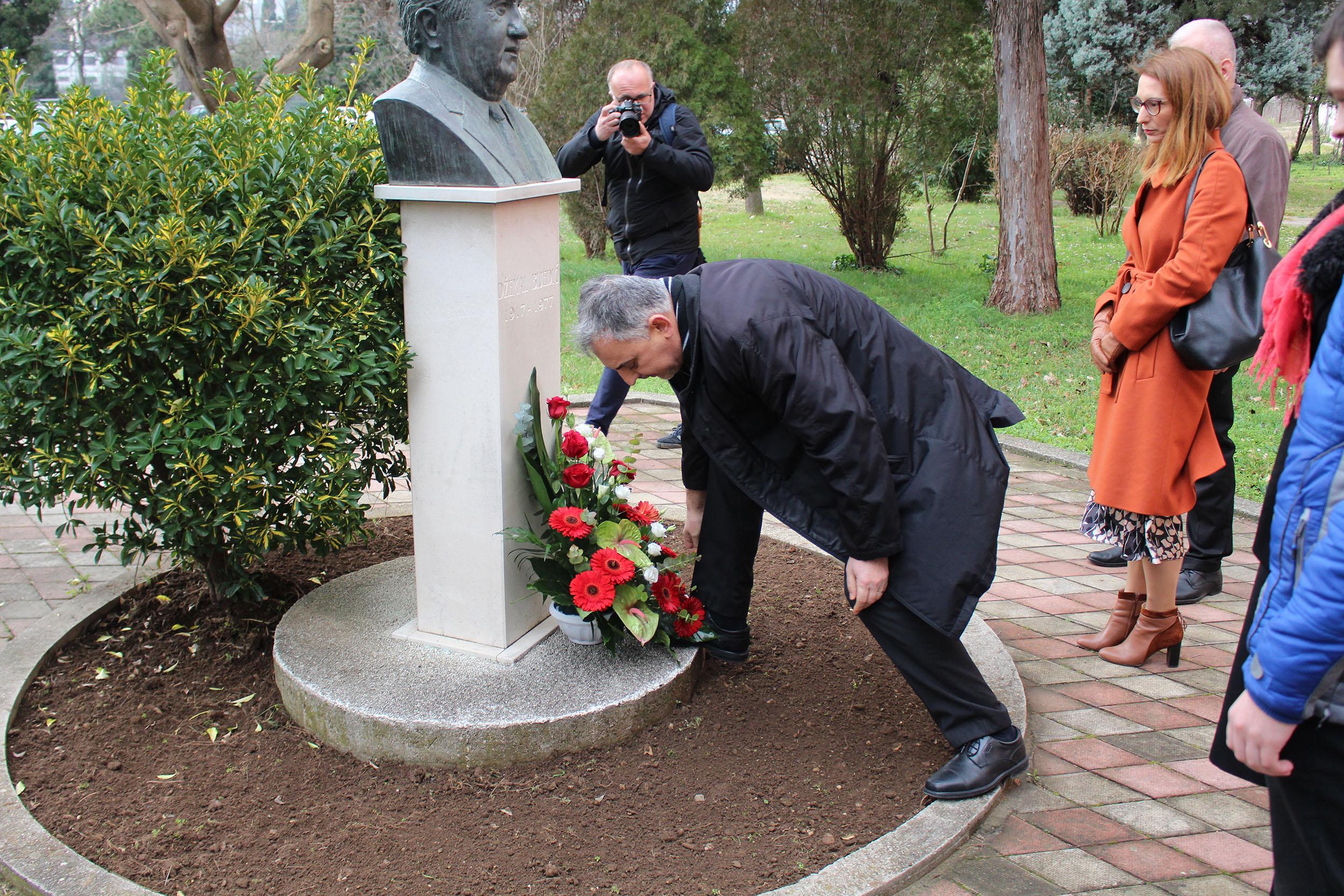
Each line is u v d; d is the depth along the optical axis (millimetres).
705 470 3451
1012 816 2754
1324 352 1536
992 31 11484
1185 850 2602
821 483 2729
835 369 2498
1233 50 3623
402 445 4730
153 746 3059
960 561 2592
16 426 3113
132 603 3947
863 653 3625
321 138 3178
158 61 3402
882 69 12695
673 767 2920
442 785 2834
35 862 2477
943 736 3020
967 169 14938
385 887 2455
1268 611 1615
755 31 12969
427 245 2986
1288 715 1553
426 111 2850
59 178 2941
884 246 13883
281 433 3150
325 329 3025
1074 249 15297
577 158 5488
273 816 2721
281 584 3980
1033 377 8273
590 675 3139
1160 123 3232
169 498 3117
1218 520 4051
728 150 12930
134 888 2396
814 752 3010
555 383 3355
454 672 3133
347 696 2994
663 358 2664
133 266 2898
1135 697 3383
